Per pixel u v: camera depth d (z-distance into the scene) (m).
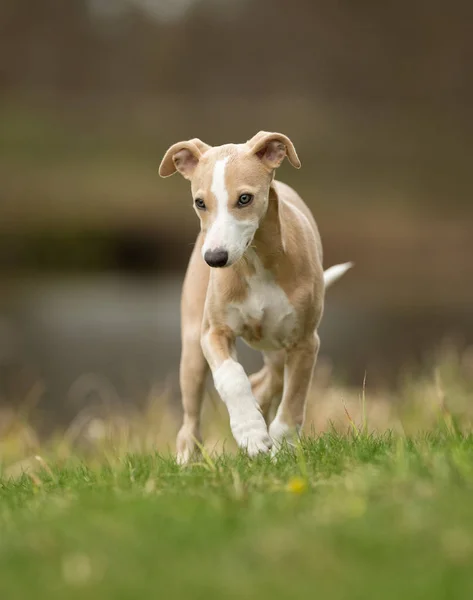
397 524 4.48
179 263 29.53
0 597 4.07
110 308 22.59
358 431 6.82
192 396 7.45
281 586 4.00
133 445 9.88
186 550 4.38
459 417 9.13
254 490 5.35
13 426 11.00
